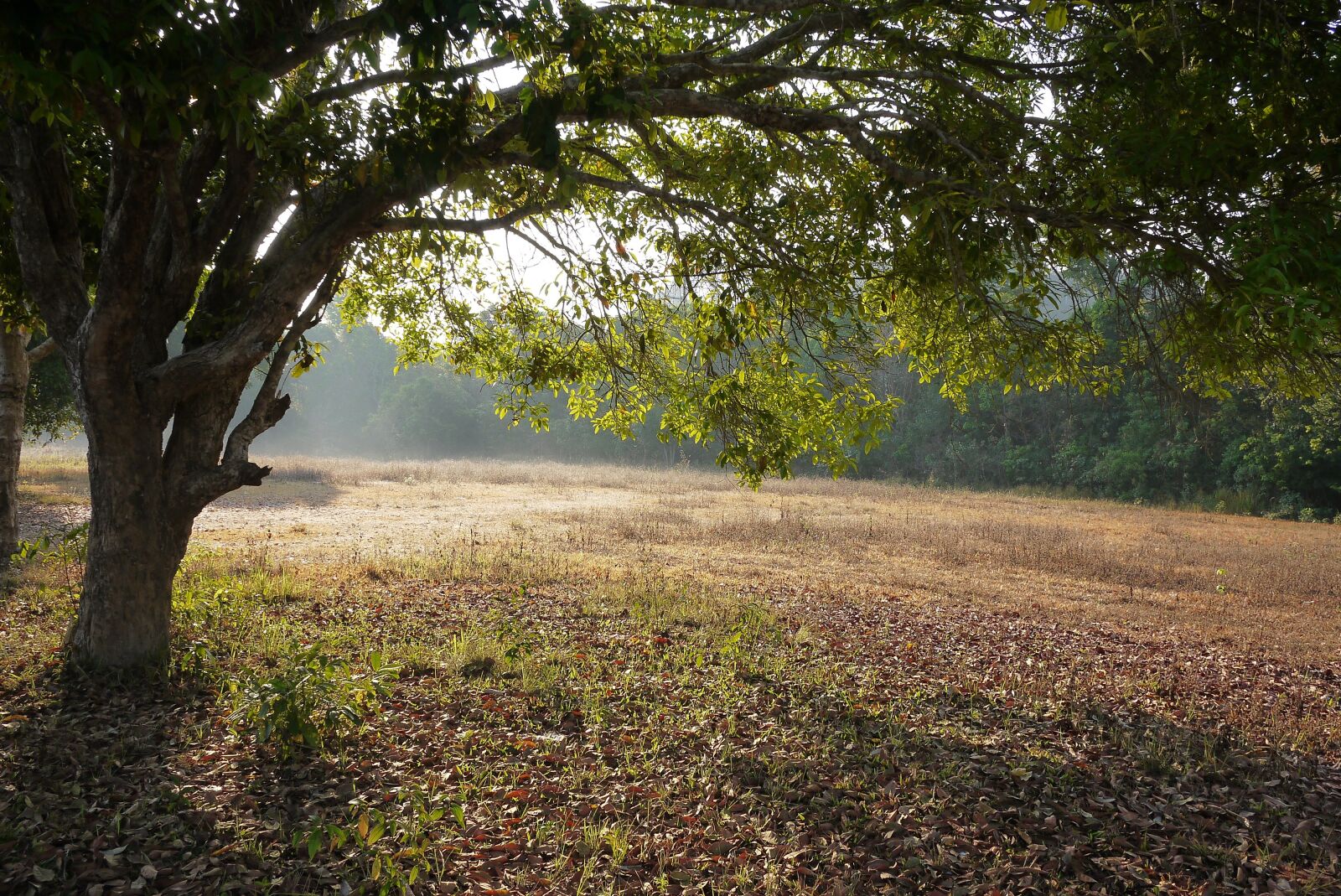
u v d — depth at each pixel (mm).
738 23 5891
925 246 5469
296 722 4805
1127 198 4629
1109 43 4344
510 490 28453
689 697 6449
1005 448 41906
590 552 14523
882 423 6293
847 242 5832
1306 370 4520
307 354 7059
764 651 8000
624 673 6961
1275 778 5422
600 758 5145
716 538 17203
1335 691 7805
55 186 5926
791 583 12461
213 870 3645
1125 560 16578
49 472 26938
